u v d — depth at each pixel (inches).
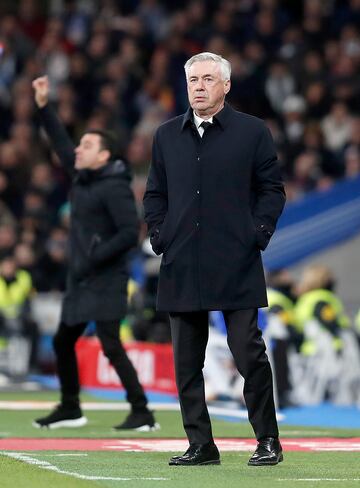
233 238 876.6
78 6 2942.9
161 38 2891.2
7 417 1366.9
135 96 2684.5
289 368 1734.7
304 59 2721.5
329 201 1982.0
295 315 1804.9
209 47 2694.4
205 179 879.1
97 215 1194.6
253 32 2773.1
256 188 893.8
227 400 1541.6
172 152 888.9
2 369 2023.9
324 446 1073.5
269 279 1878.7
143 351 1823.3
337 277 1969.7
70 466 878.4
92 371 1879.9
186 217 878.4
